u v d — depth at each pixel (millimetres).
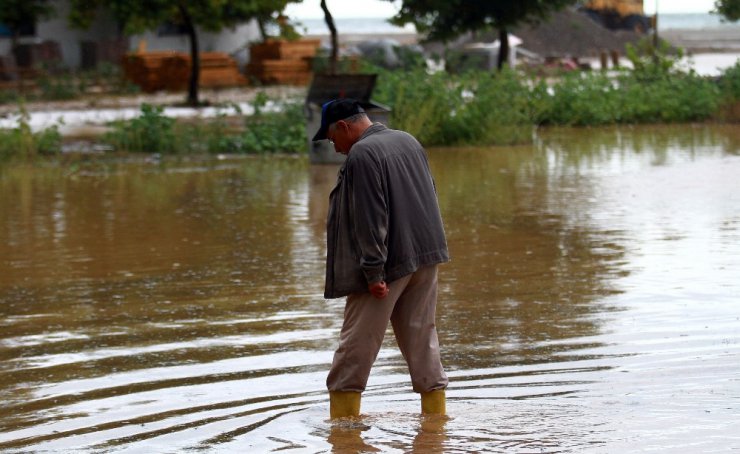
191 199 25781
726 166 30812
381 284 9195
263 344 12438
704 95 48000
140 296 15211
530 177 29203
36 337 13039
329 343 12430
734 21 69938
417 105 38906
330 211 9523
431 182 9633
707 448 8344
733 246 17984
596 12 120000
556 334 12508
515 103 40844
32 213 23750
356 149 9266
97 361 11906
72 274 16906
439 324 13195
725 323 12742
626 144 38500
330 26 53594
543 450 8469
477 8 64625
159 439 9203
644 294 14523
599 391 10117
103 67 68875
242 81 69812
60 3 72938
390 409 9906
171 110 52344
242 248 18953
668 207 22891
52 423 9758
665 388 10125
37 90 64250
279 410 9977
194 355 12039
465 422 9328
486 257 17656
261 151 36844
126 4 55281
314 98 33031
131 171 32188
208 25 56062
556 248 18328
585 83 48344
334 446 8820
